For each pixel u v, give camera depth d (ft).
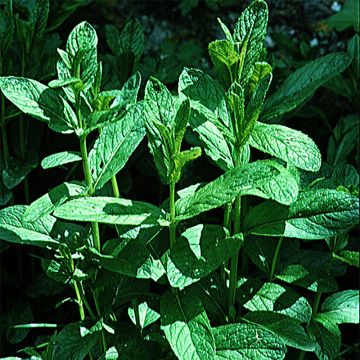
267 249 2.03
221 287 1.91
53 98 1.71
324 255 2.15
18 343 2.43
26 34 2.19
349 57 1.89
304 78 1.91
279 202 1.68
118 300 1.90
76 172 2.43
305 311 1.87
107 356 1.81
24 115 2.35
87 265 1.77
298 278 1.91
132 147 1.73
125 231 1.81
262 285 1.92
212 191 1.64
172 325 1.69
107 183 2.04
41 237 1.80
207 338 1.66
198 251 1.67
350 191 1.87
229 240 1.68
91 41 1.68
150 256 1.70
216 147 1.82
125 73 2.31
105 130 1.76
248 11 1.74
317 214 1.74
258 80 1.71
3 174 2.23
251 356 1.71
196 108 1.73
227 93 1.69
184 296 1.74
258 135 1.73
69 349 1.71
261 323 1.85
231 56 1.70
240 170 1.63
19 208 1.81
